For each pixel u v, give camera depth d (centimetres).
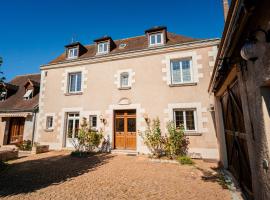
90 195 481
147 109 1102
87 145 1185
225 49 395
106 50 1359
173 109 1060
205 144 964
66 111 1301
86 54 1451
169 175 661
